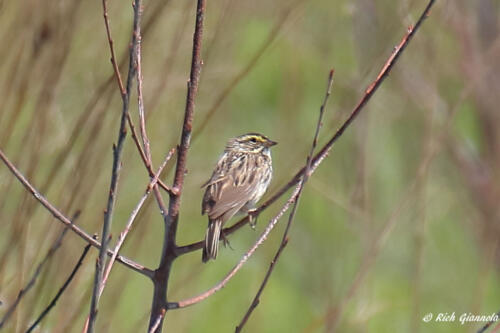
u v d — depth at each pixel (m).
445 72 15.44
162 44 11.80
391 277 15.88
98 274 6.84
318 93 18.58
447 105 15.40
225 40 12.84
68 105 11.93
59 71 10.52
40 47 10.45
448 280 16.95
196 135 9.92
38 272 7.98
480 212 16.55
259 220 14.10
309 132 14.94
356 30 13.15
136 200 12.97
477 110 16.98
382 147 16.17
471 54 15.66
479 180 16.62
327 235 14.90
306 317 15.34
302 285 15.33
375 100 14.81
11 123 10.22
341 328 12.47
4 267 9.84
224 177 10.27
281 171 13.30
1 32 10.61
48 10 10.55
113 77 9.97
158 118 12.41
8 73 10.47
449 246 17.30
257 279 13.91
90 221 11.45
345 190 14.06
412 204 12.51
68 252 10.55
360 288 12.80
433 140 12.59
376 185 15.49
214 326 15.49
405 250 15.46
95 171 10.27
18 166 10.33
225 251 16.59
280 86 17.83
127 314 13.95
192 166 14.73
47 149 11.20
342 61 15.38
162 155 12.51
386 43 12.36
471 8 16.23
